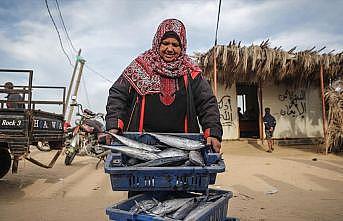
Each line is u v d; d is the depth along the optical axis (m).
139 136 2.75
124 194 5.74
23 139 5.37
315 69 13.84
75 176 7.70
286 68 13.30
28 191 5.98
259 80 15.29
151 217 2.04
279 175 7.59
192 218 1.95
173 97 2.79
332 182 6.75
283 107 15.81
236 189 6.04
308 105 16.12
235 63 12.08
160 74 2.80
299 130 15.91
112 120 2.71
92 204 4.99
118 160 2.47
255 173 7.87
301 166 9.05
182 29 2.87
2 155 6.88
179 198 2.50
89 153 9.27
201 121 2.82
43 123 6.22
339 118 12.76
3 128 5.36
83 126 9.47
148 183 2.24
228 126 15.20
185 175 2.24
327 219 4.10
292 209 4.59
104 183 6.81
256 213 4.38
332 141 12.70
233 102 15.29
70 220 4.11
